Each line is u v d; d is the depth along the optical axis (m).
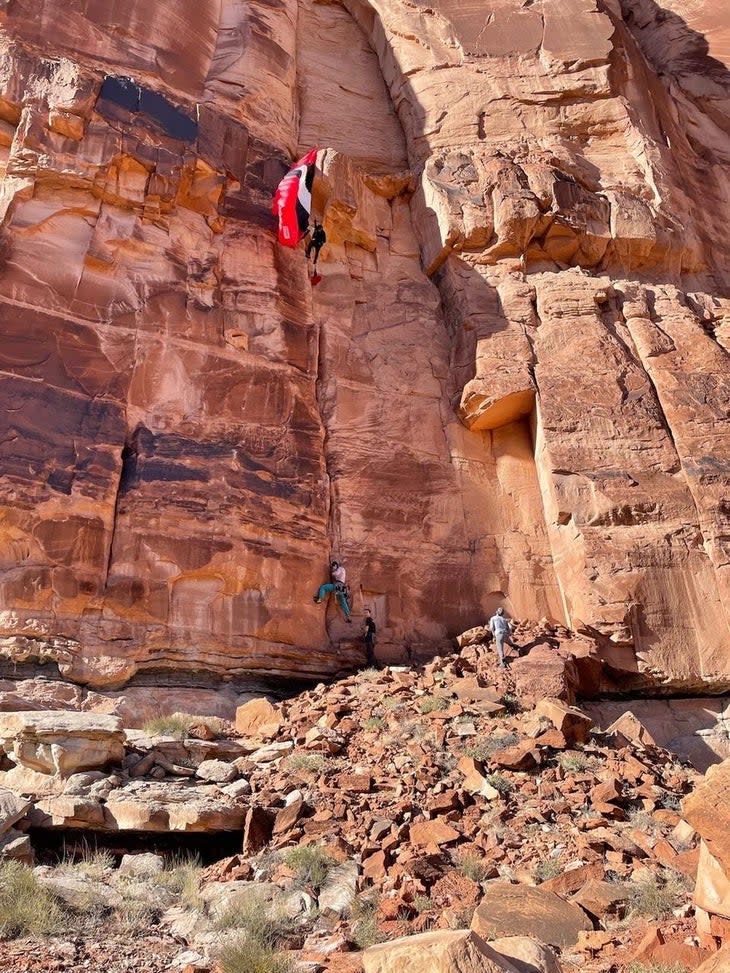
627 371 17.22
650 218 19.77
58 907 6.71
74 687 11.84
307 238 18.14
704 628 14.71
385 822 8.51
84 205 15.35
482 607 15.65
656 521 15.59
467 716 11.40
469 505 16.52
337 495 15.63
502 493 16.77
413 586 15.41
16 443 12.73
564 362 17.22
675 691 14.62
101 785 8.79
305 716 11.48
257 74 19.42
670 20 28.08
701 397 16.97
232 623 13.46
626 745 11.28
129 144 15.86
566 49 22.02
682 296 18.98
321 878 7.55
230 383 15.28
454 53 22.06
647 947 5.86
